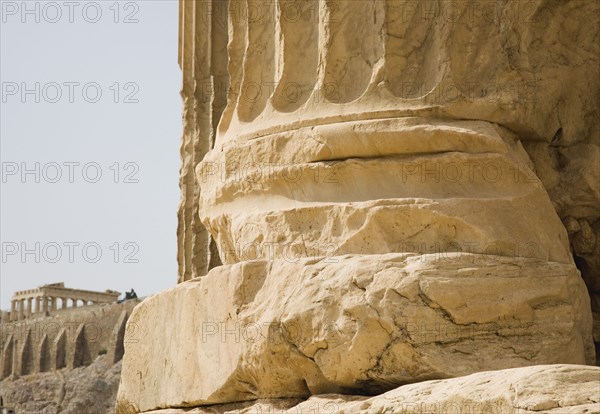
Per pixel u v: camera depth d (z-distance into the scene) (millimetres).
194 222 16781
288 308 11664
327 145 12461
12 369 82750
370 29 12734
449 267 11273
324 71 12781
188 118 16922
